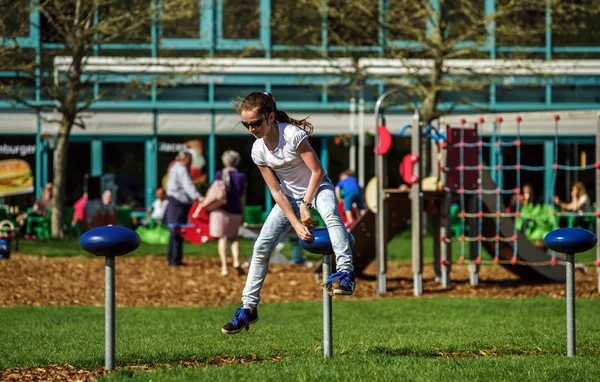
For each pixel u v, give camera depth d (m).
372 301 22.73
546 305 21.02
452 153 25.98
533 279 28.22
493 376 10.70
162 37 47.22
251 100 11.15
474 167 26.09
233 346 14.13
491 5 49.69
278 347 13.98
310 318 19.23
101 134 52.09
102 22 39.19
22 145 51.22
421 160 24.66
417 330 16.41
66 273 27.73
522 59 43.38
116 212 41.84
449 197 26.12
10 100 41.09
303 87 53.09
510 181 54.03
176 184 30.92
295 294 24.75
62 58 48.78
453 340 14.54
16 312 19.97
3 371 11.86
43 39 41.00
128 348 13.73
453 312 19.88
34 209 44.09
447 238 26.09
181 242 30.94
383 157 24.89
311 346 14.07
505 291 25.05
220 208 28.23
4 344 14.41
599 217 24.17
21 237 43.19
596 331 15.90
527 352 13.52
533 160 54.16
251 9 52.94
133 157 52.41
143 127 52.38
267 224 11.84
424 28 46.56
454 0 44.38
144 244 41.47
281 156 11.34
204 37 50.06
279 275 28.81
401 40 48.47
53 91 39.81
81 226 43.31
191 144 52.59
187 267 30.44
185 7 41.44
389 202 27.30
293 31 45.62
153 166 52.44
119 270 29.05
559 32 43.91
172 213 30.92
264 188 52.84
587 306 20.73
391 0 43.75
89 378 11.31
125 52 47.94
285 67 53.06
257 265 12.00
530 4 41.56
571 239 11.96
